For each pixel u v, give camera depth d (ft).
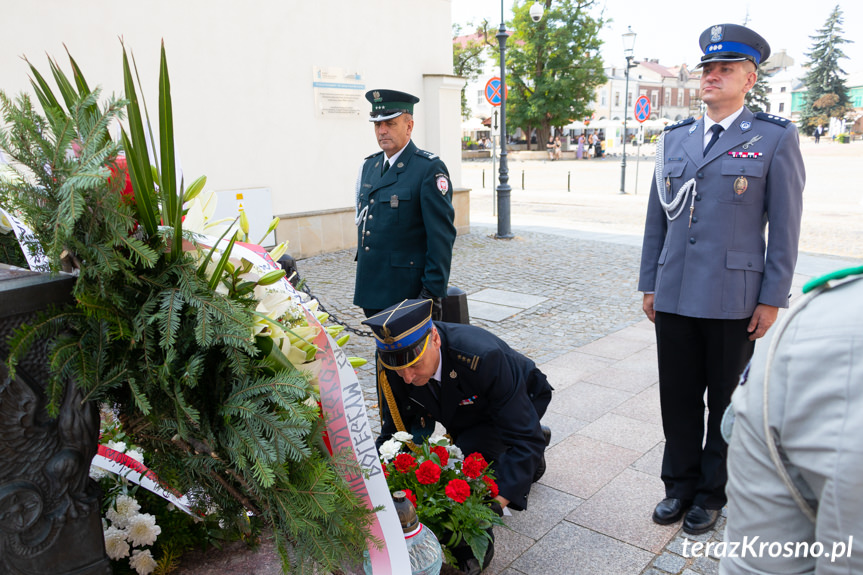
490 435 9.00
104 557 4.77
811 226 39.17
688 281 8.82
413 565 6.42
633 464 11.05
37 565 4.42
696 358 9.18
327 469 4.87
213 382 4.75
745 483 3.25
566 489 10.28
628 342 18.11
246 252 5.08
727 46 8.29
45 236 4.17
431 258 11.64
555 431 12.39
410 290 12.11
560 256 30.58
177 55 23.57
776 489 3.10
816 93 218.79
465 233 36.09
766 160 8.40
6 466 4.19
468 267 28.17
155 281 4.48
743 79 8.46
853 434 2.68
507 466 8.20
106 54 21.91
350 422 5.28
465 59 131.34
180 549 5.85
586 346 17.81
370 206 12.39
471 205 54.54
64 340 4.22
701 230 8.73
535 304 22.29
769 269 8.52
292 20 26.55
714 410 9.14
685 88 258.16
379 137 12.17
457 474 7.89
